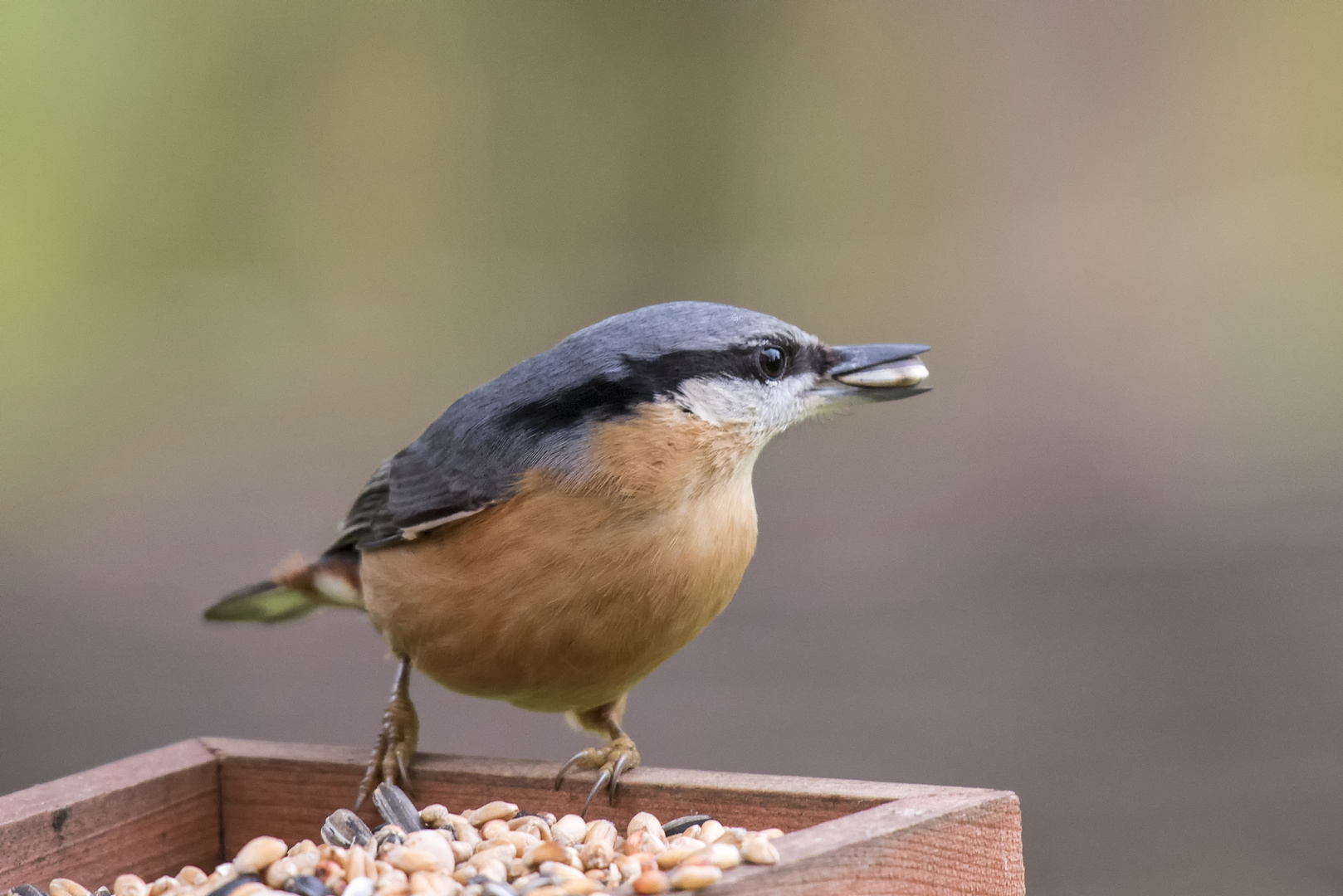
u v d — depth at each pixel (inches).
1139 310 595.2
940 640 432.1
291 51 703.7
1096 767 367.9
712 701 411.2
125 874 189.6
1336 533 471.2
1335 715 381.7
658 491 192.7
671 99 721.0
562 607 193.8
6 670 442.9
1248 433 536.7
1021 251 635.5
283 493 545.6
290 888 155.9
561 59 725.3
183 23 690.8
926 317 607.5
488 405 204.1
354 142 715.4
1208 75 641.0
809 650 434.0
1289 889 322.7
